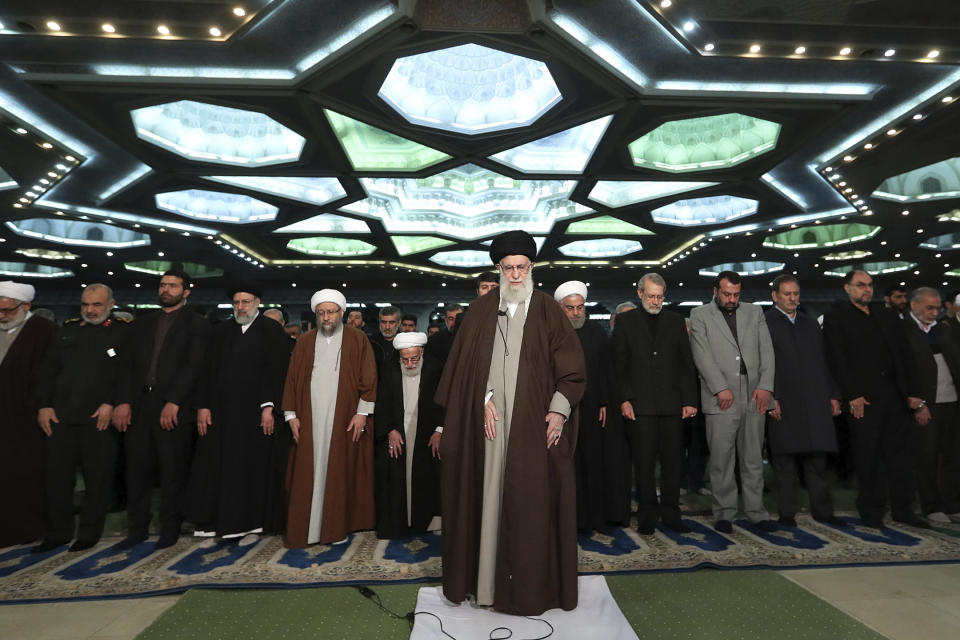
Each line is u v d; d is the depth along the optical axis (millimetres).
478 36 7336
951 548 2846
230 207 15555
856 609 2123
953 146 10586
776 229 16562
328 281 25125
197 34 7262
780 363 3529
